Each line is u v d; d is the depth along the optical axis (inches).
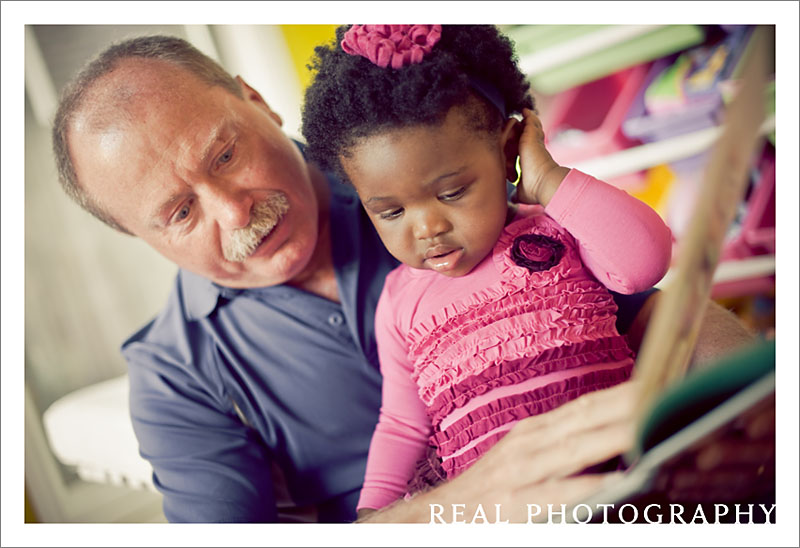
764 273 47.6
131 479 43.7
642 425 28.6
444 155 27.5
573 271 32.0
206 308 38.6
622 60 51.4
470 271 32.6
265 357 38.2
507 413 30.6
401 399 34.7
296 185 35.4
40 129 42.1
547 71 52.7
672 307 27.3
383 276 39.2
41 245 43.8
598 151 52.1
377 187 28.5
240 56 44.3
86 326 46.4
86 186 33.7
